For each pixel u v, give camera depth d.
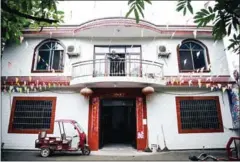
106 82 9.60
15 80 10.45
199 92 10.70
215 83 10.38
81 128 10.05
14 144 9.92
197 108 10.52
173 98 10.58
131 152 9.55
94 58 11.02
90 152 9.39
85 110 10.31
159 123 10.20
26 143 9.95
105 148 10.51
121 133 13.43
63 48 11.28
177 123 10.23
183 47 11.41
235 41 3.11
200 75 10.82
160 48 10.98
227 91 10.73
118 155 8.91
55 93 10.60
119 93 10.43
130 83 9.79
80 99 10.48
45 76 10.73
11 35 4.11
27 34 11.08
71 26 11.12
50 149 8.58
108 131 13.30
